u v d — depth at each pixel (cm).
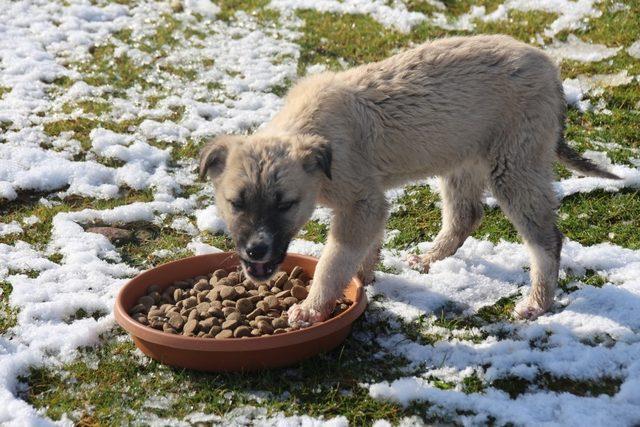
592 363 535
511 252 706
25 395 516
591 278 654
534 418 480
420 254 720
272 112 976
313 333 520
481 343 572
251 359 516
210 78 1078
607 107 952
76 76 1073
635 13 1145
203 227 762
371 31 1196
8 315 604
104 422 487
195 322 542
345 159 578
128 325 531
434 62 616
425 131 607
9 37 1185
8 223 755
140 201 805
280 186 527
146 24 1255
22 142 890
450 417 489
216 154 564
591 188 786
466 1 1264
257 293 604
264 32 1222
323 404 502
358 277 648
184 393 515
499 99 611
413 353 561
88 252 704
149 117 972
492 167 625
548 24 1155
